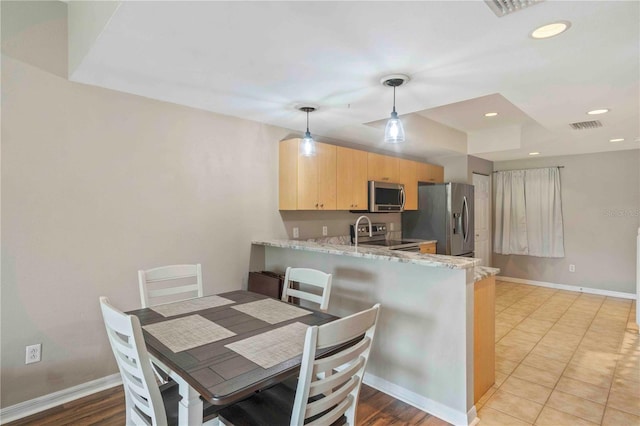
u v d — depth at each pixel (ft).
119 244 8.45
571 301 16.26
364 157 13.75
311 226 13.21
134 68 6.91
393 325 8.11
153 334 5.37
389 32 5.36
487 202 20.29
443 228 16.37
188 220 9.70
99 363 8.15
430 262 7.06
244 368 4.27
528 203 19.56
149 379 4.18
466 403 6.93
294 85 7.75
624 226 17.07
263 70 6.91
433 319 7.41
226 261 10.57
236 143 10.73
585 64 6.53
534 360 9.95
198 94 8.48
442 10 4.75
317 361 4.03
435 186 16.61
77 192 7.82
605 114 10.02
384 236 16.65
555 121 10.84
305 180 11.54
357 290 8.89
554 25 5.16
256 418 4.81
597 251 17.76
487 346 8.25
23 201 7.14
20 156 7.10
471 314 7.13
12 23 7.00
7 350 7.01
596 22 5.05
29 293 7.24
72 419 7.07
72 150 7.73
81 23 6.70
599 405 7.70
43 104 7.34
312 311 6.56
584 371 9.28
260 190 11.42
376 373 8.43
